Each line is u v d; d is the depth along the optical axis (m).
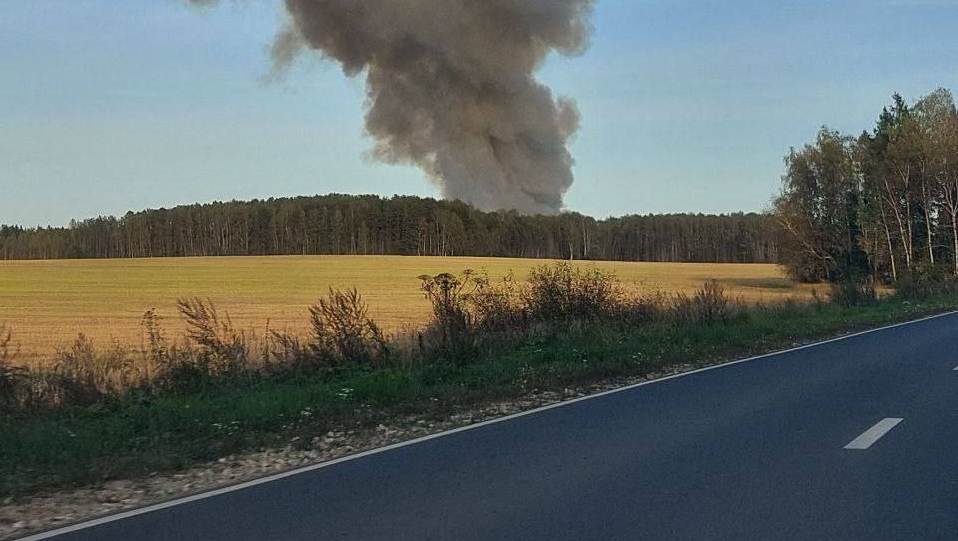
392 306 39.31
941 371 14.31
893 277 59.38
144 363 13.01
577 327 19.14
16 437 8.85
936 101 59.50
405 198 112.25
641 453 8.15
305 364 13.97
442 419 10.65
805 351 18.42
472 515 6.10
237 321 32.78
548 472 7.43
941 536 5.45
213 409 10.73
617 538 5.49
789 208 63.91
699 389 12.71
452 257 94.75
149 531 5.88
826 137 63.66
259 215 117.62
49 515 6.52
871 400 11.26
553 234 103.94
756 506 6.20
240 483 7.38
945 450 8.07
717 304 24.03
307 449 8.99
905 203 61.31
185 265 82.31
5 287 58.00
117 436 9.32
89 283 61.75
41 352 21.94
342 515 6.18
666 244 116.62
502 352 16.48
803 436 8.85
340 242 115.19
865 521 5.79
